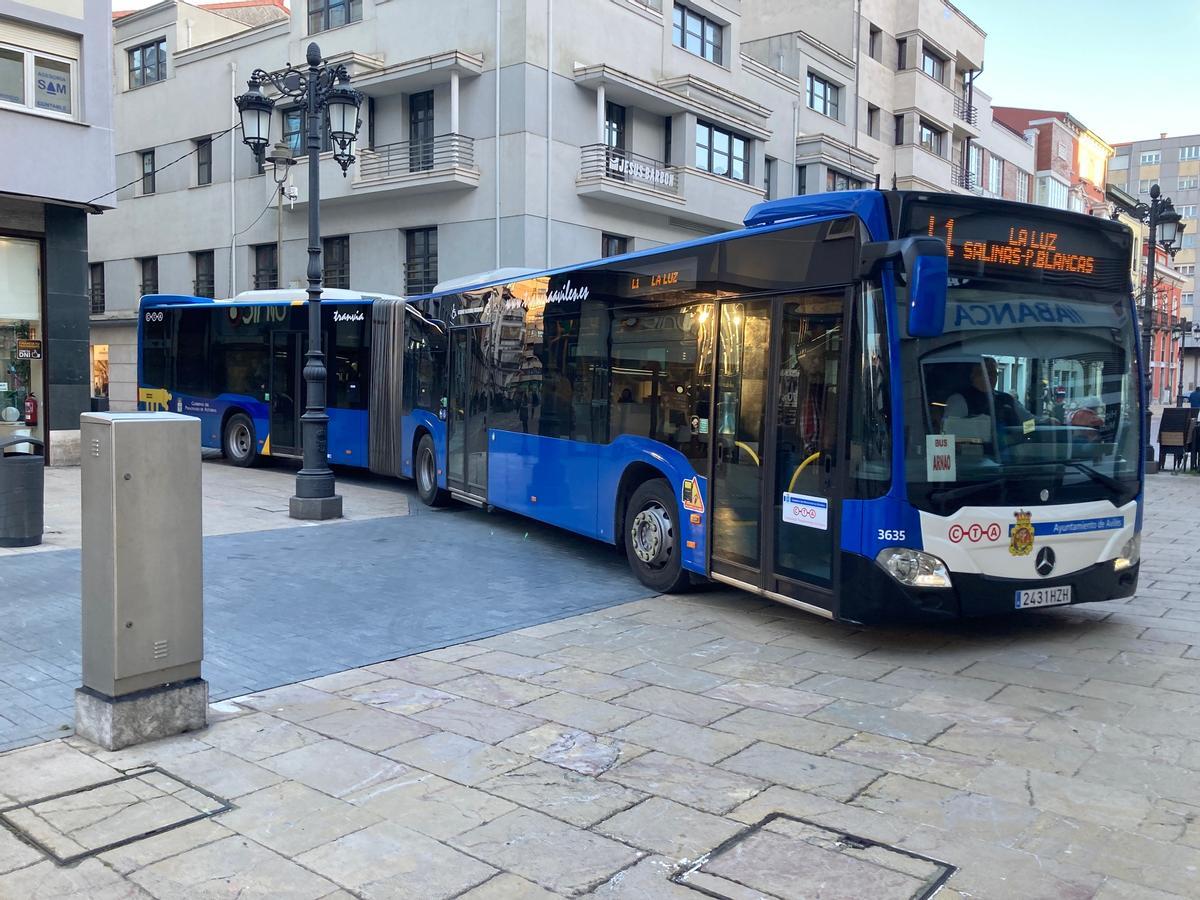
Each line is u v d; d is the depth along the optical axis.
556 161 23.70
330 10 26.58
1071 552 6.28
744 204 28.77
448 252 24.33
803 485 6.46
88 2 15.59
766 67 31.11
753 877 3.40
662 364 8.06
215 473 16.83
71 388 16.31
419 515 12.37
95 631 4.58
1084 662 6.14
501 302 11.05
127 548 4.51
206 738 4.72
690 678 5.82
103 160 15.91
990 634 6.85
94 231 33.47
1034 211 6.30
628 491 8.71
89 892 3.25
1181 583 8.62
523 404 10.45
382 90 24.78
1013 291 6.25
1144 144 101.88
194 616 4.79
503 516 12.41
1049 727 4.95
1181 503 14.49
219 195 29.61
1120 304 6.71
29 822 3.77
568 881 3.37
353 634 6.73
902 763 4.47
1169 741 4.75
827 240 6.29
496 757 4.54
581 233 24.53
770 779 4.29
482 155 23.64
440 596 7.91
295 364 16.95
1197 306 98.50
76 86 15.65
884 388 5.87
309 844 3.63
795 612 7.55
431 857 3.54
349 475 17.72
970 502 5.95
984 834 3.74
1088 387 6.49
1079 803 4.03
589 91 24.47
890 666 6.07
